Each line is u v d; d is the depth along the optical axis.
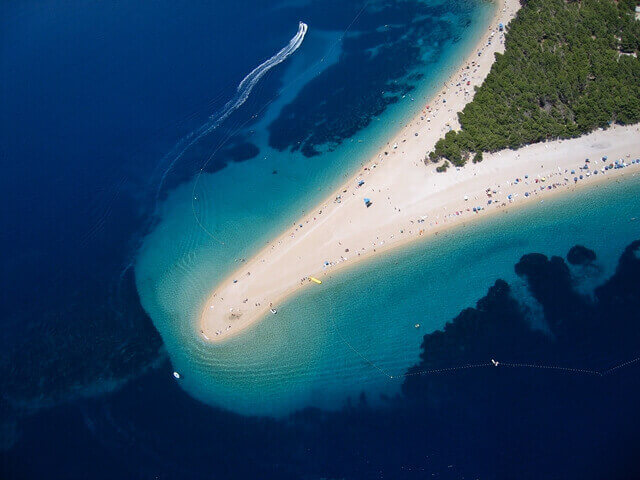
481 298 105.12
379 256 113.50
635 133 119.81
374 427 93.00
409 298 107.31
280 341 104.88
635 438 87.44
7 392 101.00
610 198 114.06
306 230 119.31
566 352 96.62
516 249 110.62
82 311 110.25
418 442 90.56
